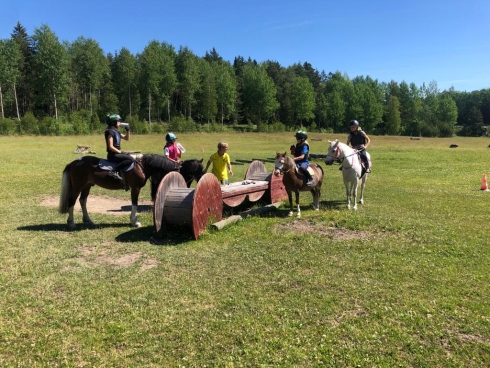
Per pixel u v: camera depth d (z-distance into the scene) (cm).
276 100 10275
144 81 7812
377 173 2120
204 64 9519
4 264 627
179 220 789
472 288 539
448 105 10750
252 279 575
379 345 398
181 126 6781
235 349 391
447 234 805
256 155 3238
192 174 1055
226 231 840
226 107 9425
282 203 1147
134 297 510
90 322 447
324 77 17025
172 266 629
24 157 2528
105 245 740
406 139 6575
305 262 646
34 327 434
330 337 412
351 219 918
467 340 409
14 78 6762
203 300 504
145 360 375
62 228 865
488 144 5572
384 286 547
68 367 362
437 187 1594
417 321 445
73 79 8100
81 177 852
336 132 10075
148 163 914
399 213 1036
